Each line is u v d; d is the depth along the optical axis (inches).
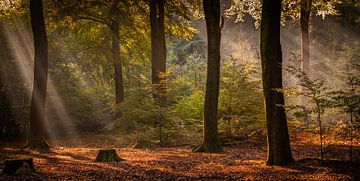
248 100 649.6
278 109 374.6
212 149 538.6
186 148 630.5
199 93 752.3
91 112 1029.2
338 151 441.1
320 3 826.8
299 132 617.0
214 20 528.1
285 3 826.2
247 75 676.1
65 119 965.8
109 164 429.1
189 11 914.1
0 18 808.3
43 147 603.8
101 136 844.0
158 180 333.7
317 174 320.5
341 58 950.4
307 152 477.4
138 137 662.5
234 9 941.2
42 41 620.1
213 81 536.7
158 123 674.8
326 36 1187.9
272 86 372.2
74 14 834.8
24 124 945.5
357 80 348.8
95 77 1220.5
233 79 661.9
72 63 1077.1
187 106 731.4
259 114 629.0
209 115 541.0
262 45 373.1
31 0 618.5
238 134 659.4
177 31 943.0
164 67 792.9
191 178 340.2
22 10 773.9
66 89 992.2
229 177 337.1
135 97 705.6
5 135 900.0
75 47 1000.2
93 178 343.3
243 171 359.6
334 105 347.3
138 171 378.9
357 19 1108.5
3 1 741.3
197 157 483.5
